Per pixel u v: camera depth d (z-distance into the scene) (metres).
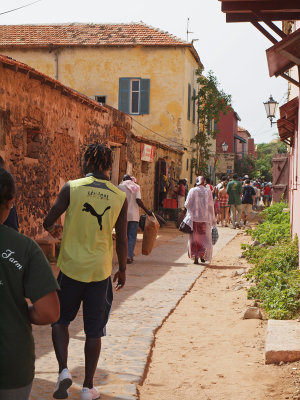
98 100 27.73
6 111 9.66
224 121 54.81
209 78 29.70
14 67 9.59
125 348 5.62
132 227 11.40
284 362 5.21
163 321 6.90
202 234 11.43
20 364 2.36
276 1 6.34
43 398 4.11
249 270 10.32
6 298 2.36
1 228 2.45
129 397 4.27
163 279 9.70
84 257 4.05
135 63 27.55
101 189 4.16
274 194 27.89
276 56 6.34
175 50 27.28
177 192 24.23
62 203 4.14
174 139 27.61
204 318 7.17
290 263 9.41
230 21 6.79
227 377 4.95
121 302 7.77
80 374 4.73
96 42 27.33
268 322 6.22
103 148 4.27
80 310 7.24
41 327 6.33
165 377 4.96
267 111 16.89
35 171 11.00
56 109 12.02
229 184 21.30
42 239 10.98
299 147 9.41
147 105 27.55
